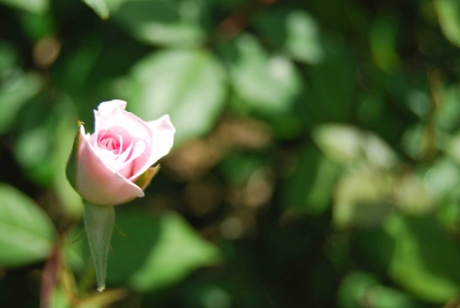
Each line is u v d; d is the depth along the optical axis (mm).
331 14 709
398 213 685
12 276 704
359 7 714
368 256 693
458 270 676
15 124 667
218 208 805
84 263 632
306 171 697
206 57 652
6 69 682
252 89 658
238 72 657
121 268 630
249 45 667
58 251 630
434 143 716
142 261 632
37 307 699
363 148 697
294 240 755
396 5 739
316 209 693
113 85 667
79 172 564
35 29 673
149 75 640
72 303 615
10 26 689
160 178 773
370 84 719
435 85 729
